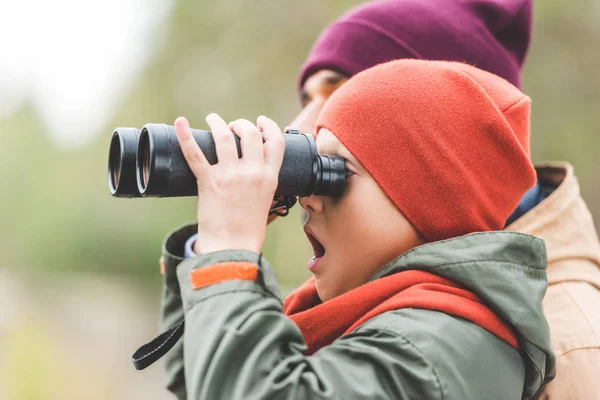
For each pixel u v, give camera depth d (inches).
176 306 52.9
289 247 309.9
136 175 41.2
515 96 48.2
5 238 704.4
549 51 263.0
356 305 43.2
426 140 44.4
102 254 597.9
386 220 44.6
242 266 39.3
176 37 375.9
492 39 70.0
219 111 336.5
